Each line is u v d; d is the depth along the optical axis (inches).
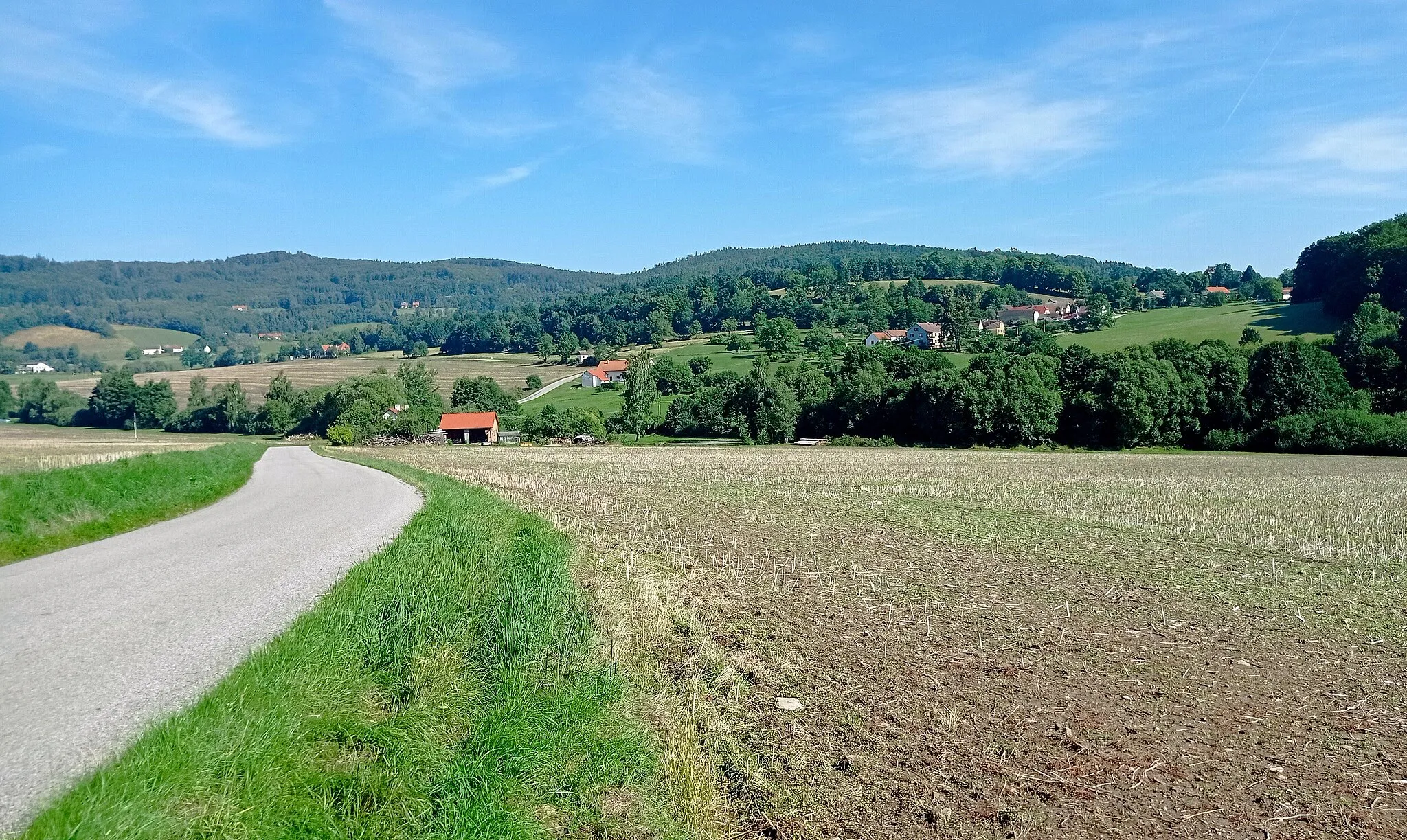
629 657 364.2
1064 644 403.2
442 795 219.1
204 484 1114.1
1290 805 243.8
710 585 538.0
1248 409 2546.8
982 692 334.6
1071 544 713.0
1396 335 2613.2
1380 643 409.4
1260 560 638.5
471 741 250.2
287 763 220.5
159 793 193.0
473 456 2559.1
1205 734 295.1
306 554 601.6
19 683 297.9
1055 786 254.8
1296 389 2479.1
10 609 422.3
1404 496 1147.9
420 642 321.7
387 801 214.7
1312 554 668.7
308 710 256.1
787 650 389.1
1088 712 314.2
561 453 2748.5
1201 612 470.0
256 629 374.0
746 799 245.1
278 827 193.8
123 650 340.2
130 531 754.8
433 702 282.4
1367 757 276.7
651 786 247.9
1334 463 1934.1
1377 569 604.7
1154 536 763.4
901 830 228.8
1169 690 339.6
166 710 267.3
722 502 1064.8
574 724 269.4
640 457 2379.4
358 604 359.6
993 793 249.8
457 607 368.5
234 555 601.6
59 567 555.2
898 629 429.7
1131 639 412.8
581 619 392.8
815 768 265.3
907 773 262.5
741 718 305.3
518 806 220.2
